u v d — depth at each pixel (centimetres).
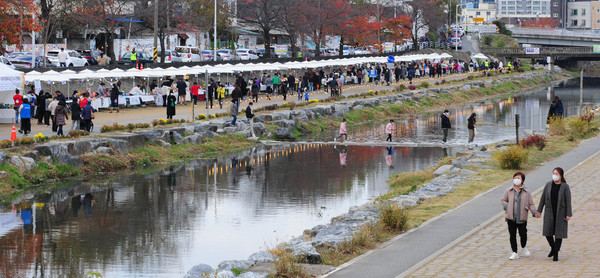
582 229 2014
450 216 2236
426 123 6700
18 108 4544
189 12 9119
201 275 1642
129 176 3703
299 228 2569
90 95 5675
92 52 8012
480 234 1978
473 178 3031
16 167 3331
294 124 5781
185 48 9419
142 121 5003
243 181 3578
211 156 4494
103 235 2477
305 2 10106
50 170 3500
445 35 16050
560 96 10006
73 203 3008
